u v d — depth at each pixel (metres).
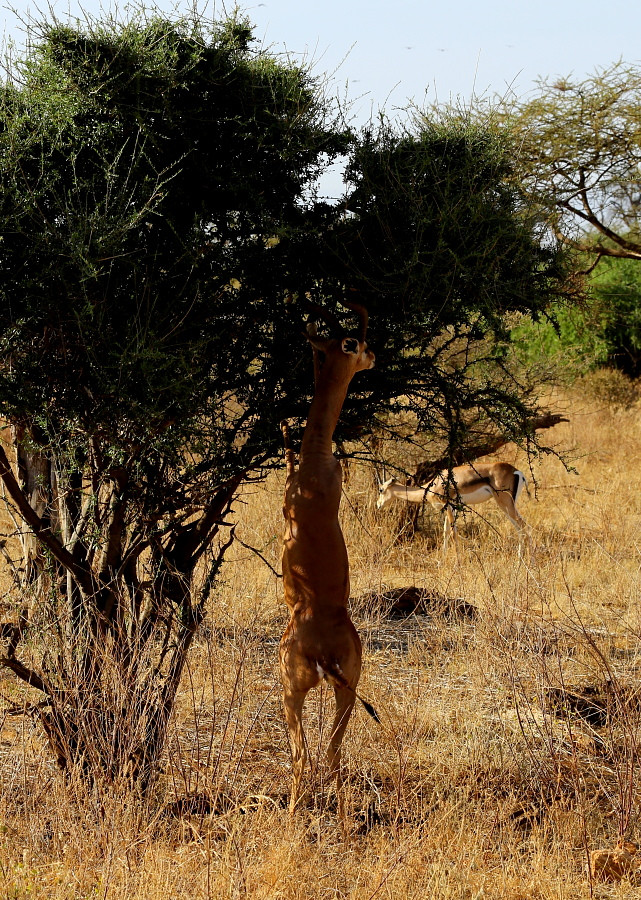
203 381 8.66
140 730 8.88
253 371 9.60
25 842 8.07
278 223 8.13
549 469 28.75
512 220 8.63
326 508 8.13
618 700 9.90
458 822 8.84
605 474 28.33
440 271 8.36
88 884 7.45
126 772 8.44
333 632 8.18
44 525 10.11
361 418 9.59
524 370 21.22
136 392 7.84
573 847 8.62
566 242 9.57
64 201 7.71
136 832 8.02
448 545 21.16
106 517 9.16
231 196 8.19
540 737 10.48
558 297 9.61
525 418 9.88
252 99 8.13
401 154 8.59
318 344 8.26
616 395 38.44
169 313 8.11
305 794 8.87
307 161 8.54
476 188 8.62
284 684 8.40
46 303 7.52
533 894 7.77
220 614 13.30
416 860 7.95
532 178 10.10
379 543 19.16
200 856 7.84
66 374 8.12
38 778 9.02
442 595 15.79
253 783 9.55
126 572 9.50
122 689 8.64
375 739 10.24
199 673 11.65
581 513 23.16
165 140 7.99
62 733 8.76
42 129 7.66
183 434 8.25
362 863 7.95
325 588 8.22
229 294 8.91
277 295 8.90
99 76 7.65
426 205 8.35
